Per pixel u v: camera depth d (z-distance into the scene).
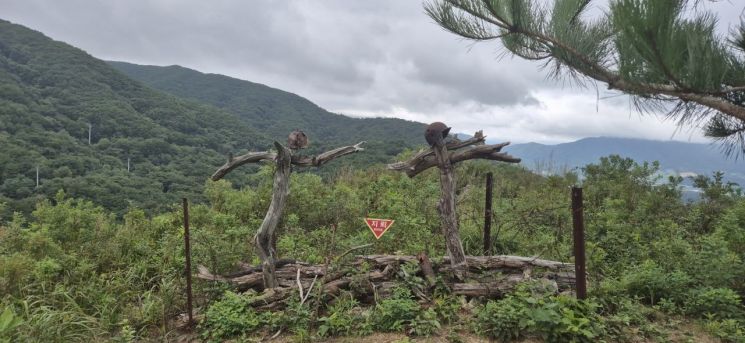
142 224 7.85
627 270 5.45
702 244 5.29
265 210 9.06
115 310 4.93
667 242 6.14
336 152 4.95
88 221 7.29
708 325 4.21
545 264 5.11
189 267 4.50
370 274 4.96
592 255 5.64
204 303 4.92
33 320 4.25
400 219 7.23
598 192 9.79
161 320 4.75
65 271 5.66
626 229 6.78
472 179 12.34
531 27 4.05
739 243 5.80
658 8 2.71
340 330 4.11
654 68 2.95
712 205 8.28
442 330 4.08
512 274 5.12
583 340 3.70
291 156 4.88
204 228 6.85
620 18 2.95
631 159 10.75
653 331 4.11
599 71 3.75
